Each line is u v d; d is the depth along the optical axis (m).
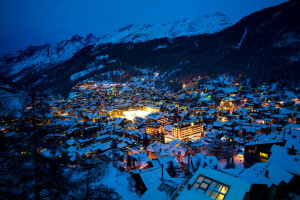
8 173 12.40
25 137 13.19
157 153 63.84
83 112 135.88
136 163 53.56
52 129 14.81
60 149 15.05
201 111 128.00
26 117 13.46
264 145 50.25
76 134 86.12
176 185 30.47
